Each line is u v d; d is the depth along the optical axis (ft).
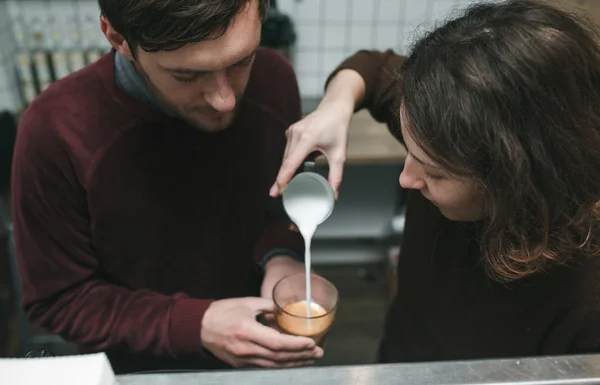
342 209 8.67
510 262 1.80
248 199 3.25
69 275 2.89
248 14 1.96
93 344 2.84
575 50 1.51
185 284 3.30
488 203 1.67
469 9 1.77
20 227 2.77
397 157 6.38
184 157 2.88
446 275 2.62
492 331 2.49
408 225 2.94
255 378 1.28
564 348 2.16
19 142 2.68
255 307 2.68
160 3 1.78
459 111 1.52
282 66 3.28
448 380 1.26
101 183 2.76
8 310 6.23
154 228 3.00
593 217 1.81
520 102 1.47
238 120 2.98
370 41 7.73
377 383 1.26
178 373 1.30
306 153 2.56
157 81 2.27
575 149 1.56
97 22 6.94
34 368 1.13
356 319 7.27
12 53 6.89
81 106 2.68
